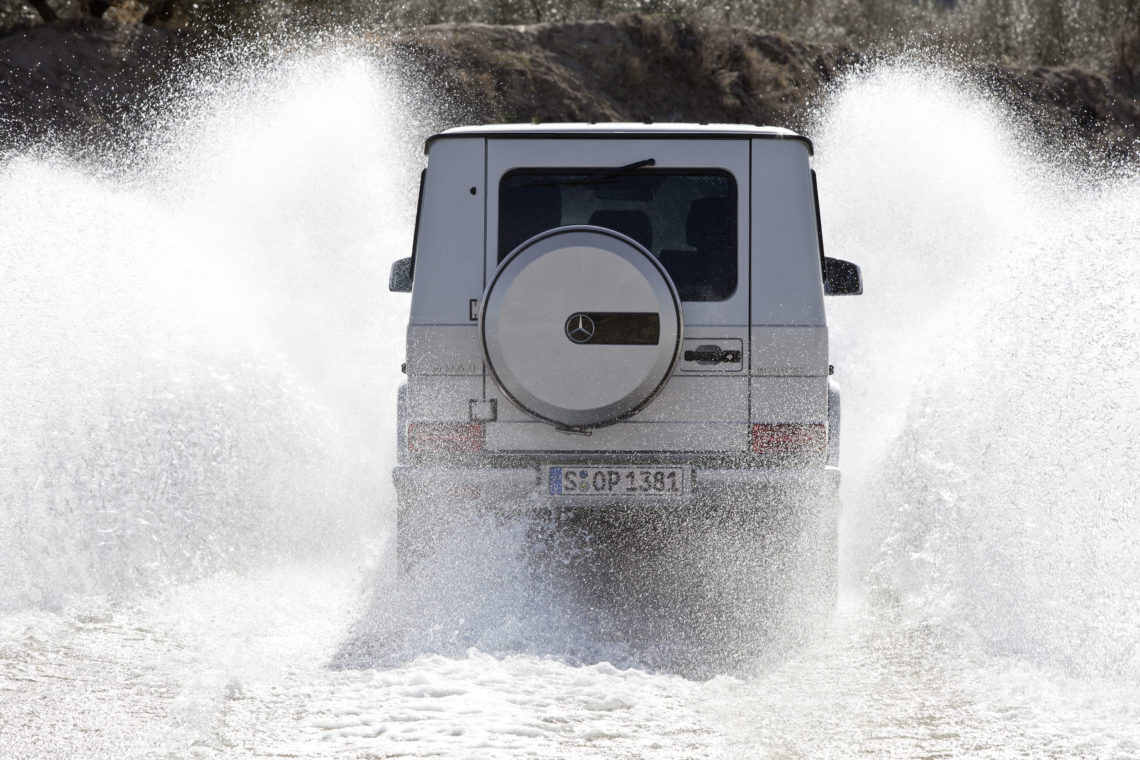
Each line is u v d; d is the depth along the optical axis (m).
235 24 64.75
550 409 15.54
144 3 64.31
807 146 16.34
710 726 11.66
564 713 11.92
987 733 11.46
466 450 16.17
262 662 13.66
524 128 16.34
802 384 16.11
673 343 15.43
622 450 16.14
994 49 86.19
